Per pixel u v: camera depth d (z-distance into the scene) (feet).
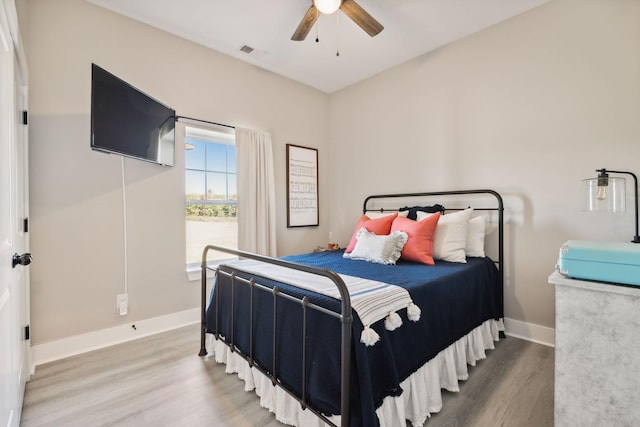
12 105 4.46
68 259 7.02
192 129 9.14
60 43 6.92
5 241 3.93
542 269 7.69
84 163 7.22
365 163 11.77
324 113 12.88
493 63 8.46
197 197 9.50
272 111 11.05
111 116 6.50
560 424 3.28
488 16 8.06
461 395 5.46
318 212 12.62
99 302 7.45
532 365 6.51
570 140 7.28
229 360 6.23
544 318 7.69
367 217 9.81
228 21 8.13
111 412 5.03
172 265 8.66
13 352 4.29
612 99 6.73
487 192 8.42
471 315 6.59
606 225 6.81
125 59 7.84
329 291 4.61
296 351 4.62
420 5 7.60
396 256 7.55
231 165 10.36
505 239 8.28
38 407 5.14
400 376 4.39
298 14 7.84
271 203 10.59
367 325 3.94
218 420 4.85
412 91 10.28
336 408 3.95
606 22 6.80
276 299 4.92
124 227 7.82
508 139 8.23
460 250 7.64
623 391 2.96
